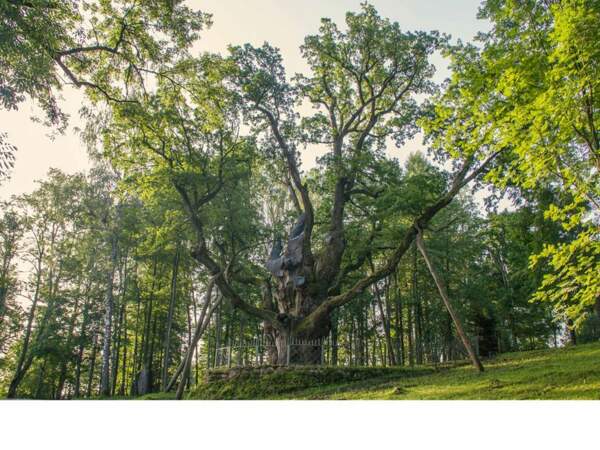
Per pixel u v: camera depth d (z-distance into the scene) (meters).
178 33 19.09
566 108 9.18
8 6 11.73
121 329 44.22
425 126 12.84
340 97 29.30
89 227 37.66
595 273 9.16
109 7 18.73
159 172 23.44
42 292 40.06
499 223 32.81
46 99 14.55
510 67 10.34
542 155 9.74
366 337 41.69
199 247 23.45
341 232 26.30
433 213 21.44
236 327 43.72
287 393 18.47
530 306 35.41
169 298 40.56
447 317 35.62
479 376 15.73
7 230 38.25
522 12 11.48
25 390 44.09
